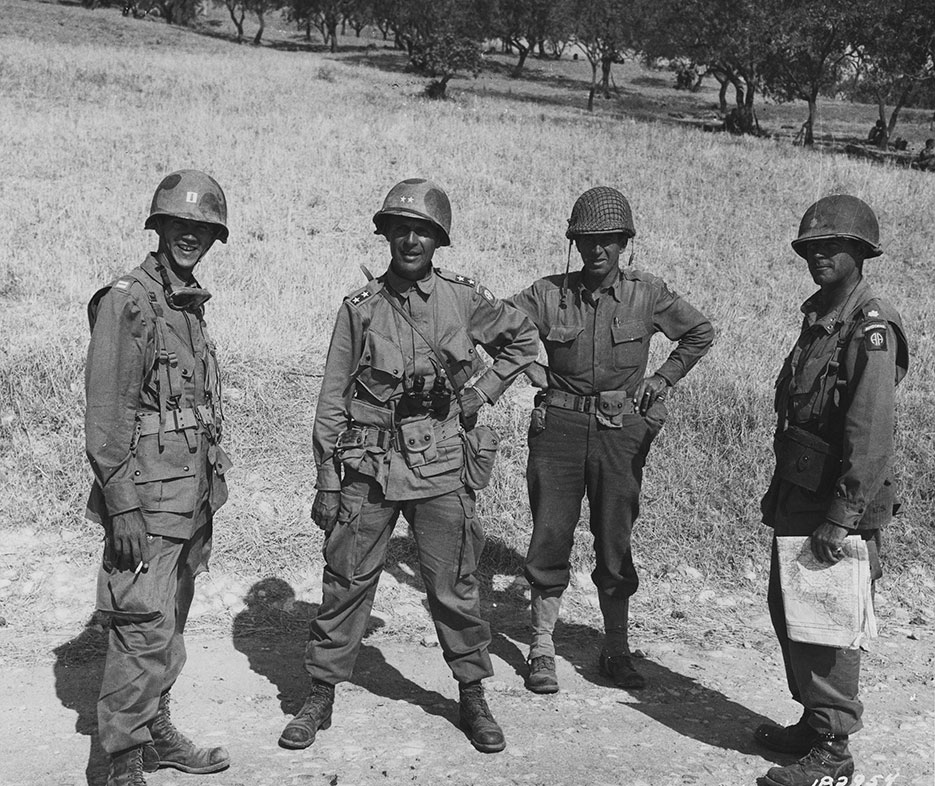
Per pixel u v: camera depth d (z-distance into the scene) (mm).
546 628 4387
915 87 37469
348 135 17234
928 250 13367
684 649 4855
